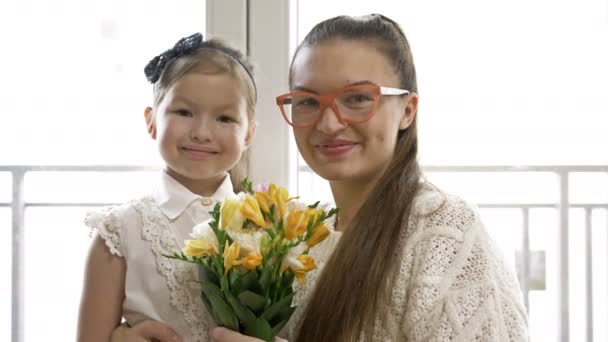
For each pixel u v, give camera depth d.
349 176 0.94
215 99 1.14
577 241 2.42
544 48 2.23
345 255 0.93
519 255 2.42
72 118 2.24
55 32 2.12
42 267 2.33
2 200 2.26
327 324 0.90
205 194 1.21
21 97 2.21
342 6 1.68
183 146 1.15
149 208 1.15
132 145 2.25
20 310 2.22
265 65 1.33
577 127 2.34
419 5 2.15
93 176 2.30
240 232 0.84
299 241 0.84
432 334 0.83
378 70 0.93
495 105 2.32
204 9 1.39
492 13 2.18
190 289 1.10
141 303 1.10
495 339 0.82
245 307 0.86
